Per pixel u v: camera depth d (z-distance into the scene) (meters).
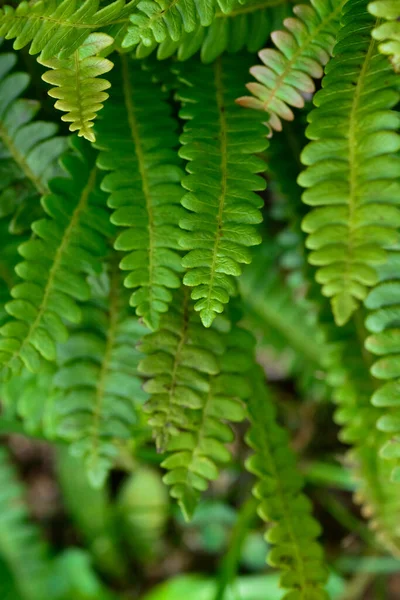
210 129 0.73
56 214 0.75
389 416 0.71
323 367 0.95
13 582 1.15
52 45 0.69
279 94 0.73
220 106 0.74
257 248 0.94
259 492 0.77
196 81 0.75
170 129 0.75
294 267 0.91
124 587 1.31
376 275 0.67
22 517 1.20
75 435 0.79
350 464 0.95
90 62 0.70
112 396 0.79
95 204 0.76
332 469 0.97
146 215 0.73
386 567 1.07
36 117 0.80
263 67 0.73
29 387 0.82
